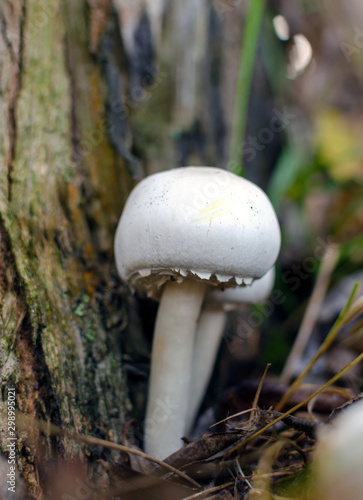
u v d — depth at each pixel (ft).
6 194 0.96
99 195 1.10
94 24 1.15
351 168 1.49
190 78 1.24
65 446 0.90
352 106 1.73
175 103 1.23
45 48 1.10
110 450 0.93
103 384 0.98
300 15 1.52
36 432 0.87
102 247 1.08
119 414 0.98
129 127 1.18
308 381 1.16
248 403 1.03
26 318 0.92
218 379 1.21
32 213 0.99
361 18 1.56
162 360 0.97
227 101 1.30
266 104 1.43
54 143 1.07
